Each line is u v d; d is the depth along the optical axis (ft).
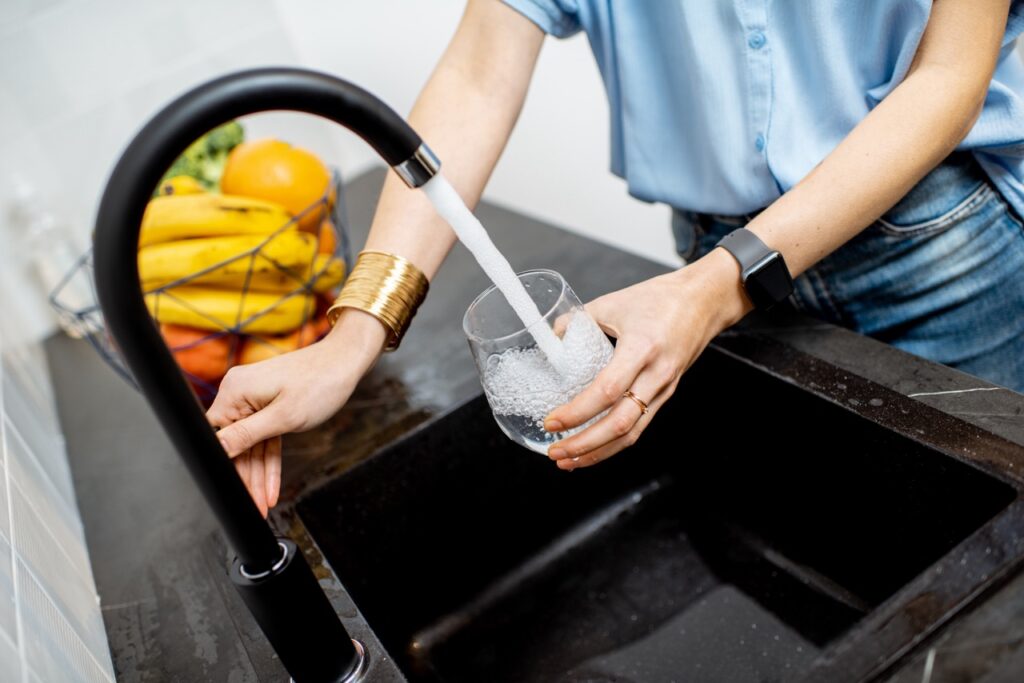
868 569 2.44
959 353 2.74
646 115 2.74
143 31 4.56
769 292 2.15
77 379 4.01
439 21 5.46
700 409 2.79
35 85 4.37
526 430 1.95
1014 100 2.39
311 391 2.16
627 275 3.18
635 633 2.62
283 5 4.97
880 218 2.53
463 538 2.91
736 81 2.46
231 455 2.07
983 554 1.66
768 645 2.43
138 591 2.44
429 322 3.37
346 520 2.67
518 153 5.95
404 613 2.80
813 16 2.32
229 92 1.30
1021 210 2.56
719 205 2.71
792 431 2.46
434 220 2.45
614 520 3.02
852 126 2.47
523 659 2.66
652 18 2.57
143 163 1.26
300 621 1.72
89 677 1.94
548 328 1.83
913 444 2.05
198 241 2.81
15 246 4.44
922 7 2.13
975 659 1.50
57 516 2.62
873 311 2.74
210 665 2.08
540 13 2.59
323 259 3.13
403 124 1.49
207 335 2.86
